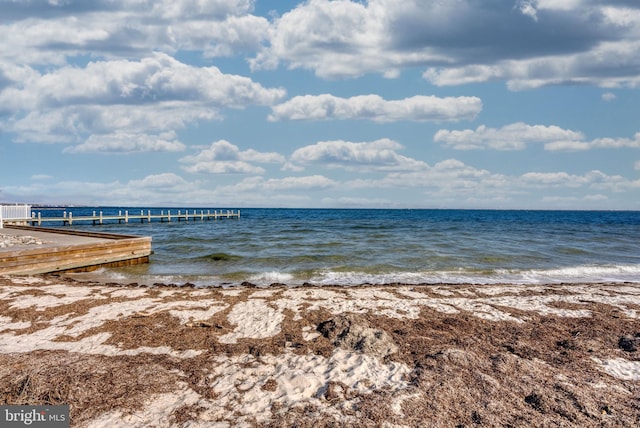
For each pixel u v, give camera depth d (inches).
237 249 890.1
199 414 186.4
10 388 202.8
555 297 423.2
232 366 237.5
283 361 244.7
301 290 450.6
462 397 201.0
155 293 420.2
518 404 196.2
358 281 569.6
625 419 184.5
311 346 267.1
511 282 578.9
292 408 191.0
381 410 187.5
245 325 310.2
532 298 415.5
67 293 406.9
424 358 247.6
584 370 236.7
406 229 1670.8
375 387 212.1
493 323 324.2
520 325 320.5
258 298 397.4
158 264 700.0
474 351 261.3
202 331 295.3
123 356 247.8
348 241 1075.9
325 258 760.3
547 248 957.2
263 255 795.4
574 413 188.2
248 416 184.9
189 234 1317.7
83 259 612.4
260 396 203.2
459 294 433.1
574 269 675.4
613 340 289.7
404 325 313.1
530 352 262.4
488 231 1573.6
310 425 176.4
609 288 489.4
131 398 198.1
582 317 346.6
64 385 205.8
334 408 190.9
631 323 329.7
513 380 220.2
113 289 439.5
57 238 720.3
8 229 926.4
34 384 205.8
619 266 709.9
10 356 241.1
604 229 1857.8
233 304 368.5
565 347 275.4
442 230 1615.4
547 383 217.8
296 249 893.2
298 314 339.0
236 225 1942.7
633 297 429.7
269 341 276.8
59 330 293.1
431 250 879.1
